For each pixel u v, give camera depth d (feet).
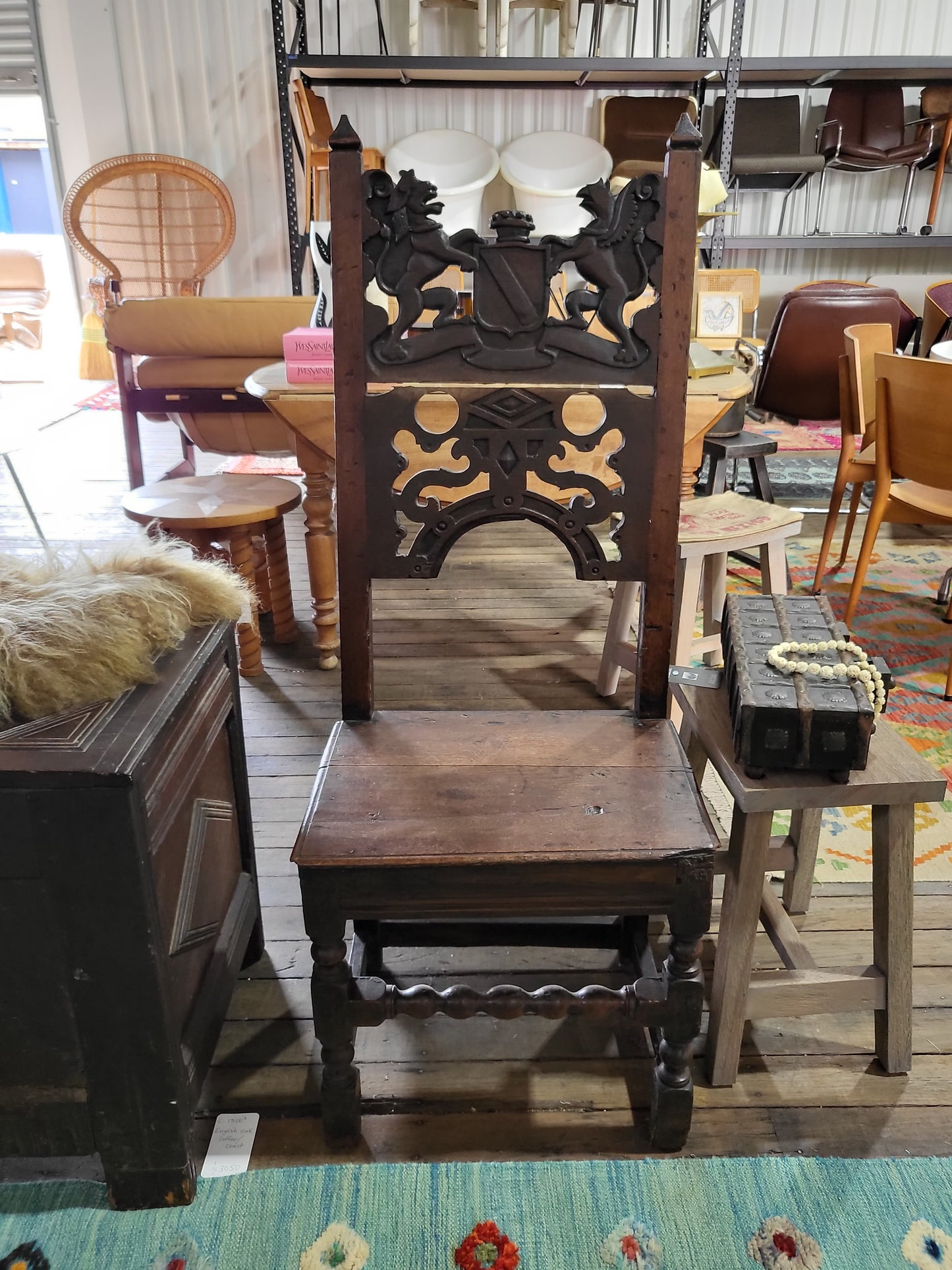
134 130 18.98
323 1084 4.00
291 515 13.56
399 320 4.08
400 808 3.80
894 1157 4.07
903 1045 4.46
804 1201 3.84
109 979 3.31
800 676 4.09
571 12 15.70
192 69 18.48
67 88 19.02
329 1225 3.73
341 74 17.66
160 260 18.90
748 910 4.17
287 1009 4.90
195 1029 3.83
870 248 21.44
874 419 9.95
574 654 8.96
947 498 8.82
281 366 8.57
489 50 18.33
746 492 14.52
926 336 16.52
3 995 3.34
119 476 14.82
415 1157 4.07
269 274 19.95
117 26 18.17
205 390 12.14
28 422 7.17
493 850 3.52
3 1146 3.67
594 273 4.05
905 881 4.20
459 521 4.33
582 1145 4.13
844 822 6.55
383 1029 4.78
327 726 7.68
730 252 21.50
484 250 4.01
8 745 3.17
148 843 3.22
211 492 8.45
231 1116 4.26
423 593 10.51
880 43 19.04
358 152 3.86
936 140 19.16
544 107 18.84
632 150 17.89
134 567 4.25
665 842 3.58
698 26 18.47
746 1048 4.67
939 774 4.04
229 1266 3.57
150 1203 3.78
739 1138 4.16
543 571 11.16
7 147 23.34
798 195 20.77
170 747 3.57
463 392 4.16
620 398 4.18
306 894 3.61
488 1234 3.70
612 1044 4.70
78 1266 3.57
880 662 4.24
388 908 3.66
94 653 3.55
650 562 4.39
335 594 8.50
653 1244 3.67
